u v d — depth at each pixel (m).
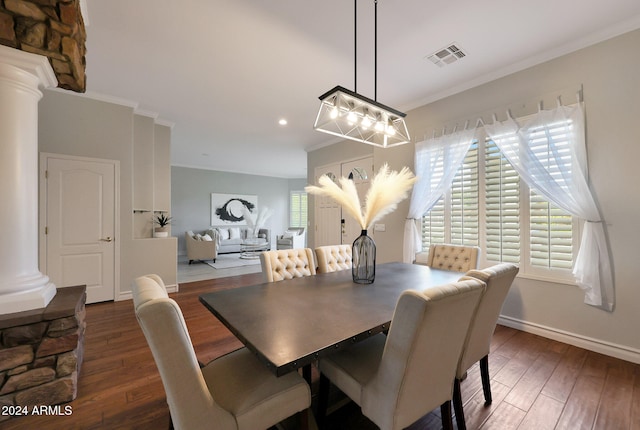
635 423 1.53
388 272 2.37
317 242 5.88
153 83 3.21
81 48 1.96
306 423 1.21
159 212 4.41
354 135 5.04
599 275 2.27
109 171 3.58
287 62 2.75
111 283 3.60
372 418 1.14
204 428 0.95
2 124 1.66
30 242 1.79
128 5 2.00
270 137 5.36
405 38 2.36
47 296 1.83
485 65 2.77
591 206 2.29
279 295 1.71
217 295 1.71
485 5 1.99
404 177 2.00
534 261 2.67
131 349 2.37
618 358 2.21
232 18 2.14
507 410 1.64
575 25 2.20
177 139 5.54
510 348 2.39
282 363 0.92
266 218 9.12
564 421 1.55
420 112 3.63
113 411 1.63
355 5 1.93
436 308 1.00
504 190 2.87
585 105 2.36
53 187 3.23
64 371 1.72
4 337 1.59
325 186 2.02
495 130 2.86
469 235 3.15
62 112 3.29
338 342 1.08
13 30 1.62
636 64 2.13
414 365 1.05
